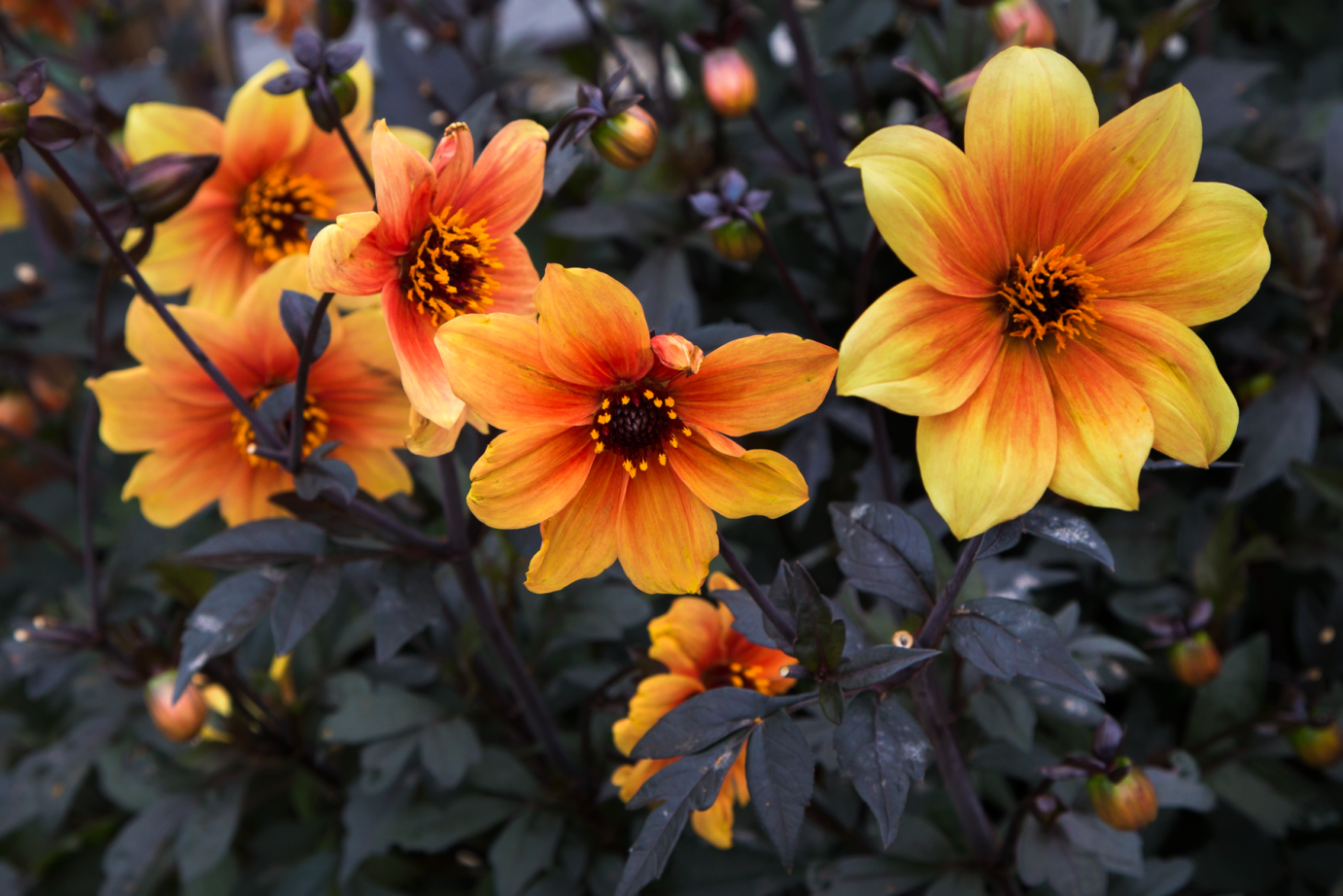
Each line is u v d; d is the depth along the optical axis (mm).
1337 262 741
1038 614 523
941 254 490
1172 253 503
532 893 706
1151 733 755
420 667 744
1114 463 501
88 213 575
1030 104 491
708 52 753
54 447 1099
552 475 502
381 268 515
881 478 706
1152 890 683
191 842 737
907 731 519
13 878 884
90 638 703
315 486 569
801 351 493
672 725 531
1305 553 794
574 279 482
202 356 585
